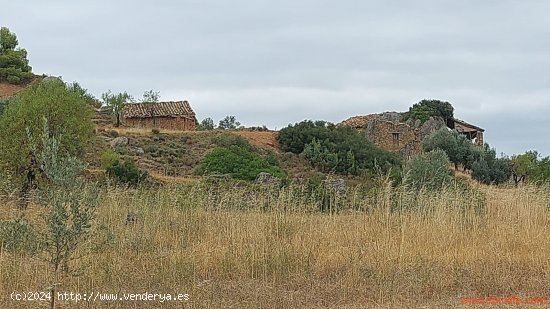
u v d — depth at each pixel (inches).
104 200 548.4
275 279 443.5
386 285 423.8
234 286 427.5
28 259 406.0
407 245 506.0
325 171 1674.5
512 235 557.6
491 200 700.0
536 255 508.4
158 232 523.2
